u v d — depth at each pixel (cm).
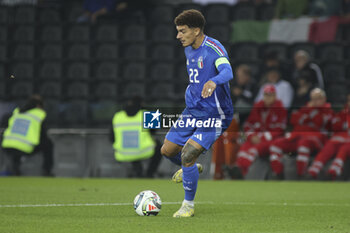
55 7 6253
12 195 2662
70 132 4550
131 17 6034
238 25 5744
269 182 3972
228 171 4291
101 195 2692
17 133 4419
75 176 4538
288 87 4778
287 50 5553
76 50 5812
